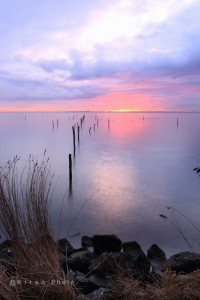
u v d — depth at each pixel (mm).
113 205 17766
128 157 40750
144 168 31906
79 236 12766
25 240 3834
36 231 3881
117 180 25609
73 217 15180
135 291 3916
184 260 7539
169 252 11133
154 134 84062
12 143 60438
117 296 3947
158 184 24016
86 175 27938
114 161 37281
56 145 56656
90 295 4691
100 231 13430
